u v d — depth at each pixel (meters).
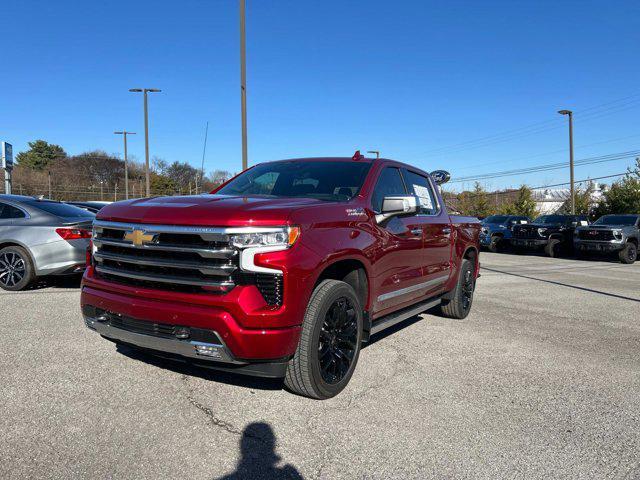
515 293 9.00
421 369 4.33
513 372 4.34
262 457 2.73
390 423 3.21
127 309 3.30
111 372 3.92
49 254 7.08
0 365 4.02
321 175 4.54
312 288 3.27
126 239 3.40
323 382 3.45
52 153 86.44
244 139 13.48
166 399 3.44
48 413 3.15
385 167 4.74
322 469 2.63
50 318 5.59
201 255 3.10
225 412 3.27
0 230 7.14
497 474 2.64
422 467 2.69
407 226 4.64
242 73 13.29
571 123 30.91
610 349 5.20
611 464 2.77
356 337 3.79
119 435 2.90
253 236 3.06
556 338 5.60
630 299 8.59
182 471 2.55
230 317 3.01
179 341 3.13
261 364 3.17
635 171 29.34
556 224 20.30
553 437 3.09
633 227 17.89
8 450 2.69
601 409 3.56
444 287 5.89
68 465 2.56
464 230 6.27
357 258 3.72
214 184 8.41
